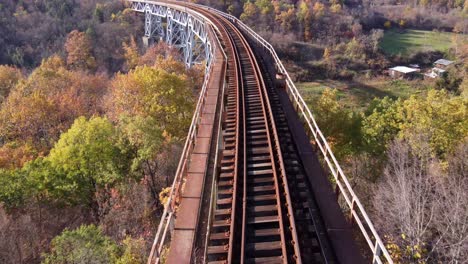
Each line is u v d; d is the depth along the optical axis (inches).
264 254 307.6
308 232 318.3
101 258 576.7
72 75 1897.1
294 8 3912.4
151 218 828.0
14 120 1302.9
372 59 3075.8
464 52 2810.0
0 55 2928.2
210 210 337.7
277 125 547.2
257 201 370.0
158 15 3002.0
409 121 908.0
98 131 917.2
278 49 3176.7
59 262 576.4
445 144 793.6
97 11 3602.4
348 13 4111.7
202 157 421.1
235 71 859.4
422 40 3560.5
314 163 426.9
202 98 581.6
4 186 812.0
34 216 808.9
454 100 899.4
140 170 934.4
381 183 682.8
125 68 2829.7
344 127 1003.9
